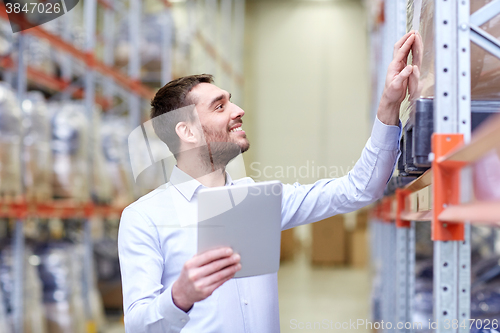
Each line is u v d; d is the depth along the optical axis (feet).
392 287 9.16
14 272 10.45
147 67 19.61
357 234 31.55
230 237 3.74
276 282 5.25
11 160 9.90
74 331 11.82
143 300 4.39
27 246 12.32
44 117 11.34
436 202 3.39
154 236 4.78
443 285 3.45
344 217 31.96
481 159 2.82
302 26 39.04
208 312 4.76
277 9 39.29
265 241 3.91
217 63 30.53
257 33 39.22
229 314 4.79
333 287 24.38
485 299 7.87
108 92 19.66
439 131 3.42
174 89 5.04
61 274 11.78
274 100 38.47
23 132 10.47
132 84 17.67
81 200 12.49
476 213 2.55
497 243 14.92
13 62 12.74
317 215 5.41
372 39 14.37
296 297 21.74
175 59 19.93
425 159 3.68
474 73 3.84
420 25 4.26
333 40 38.68
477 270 10.70
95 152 14.06
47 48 14.99
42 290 11.68
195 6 25.86
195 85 5.08
